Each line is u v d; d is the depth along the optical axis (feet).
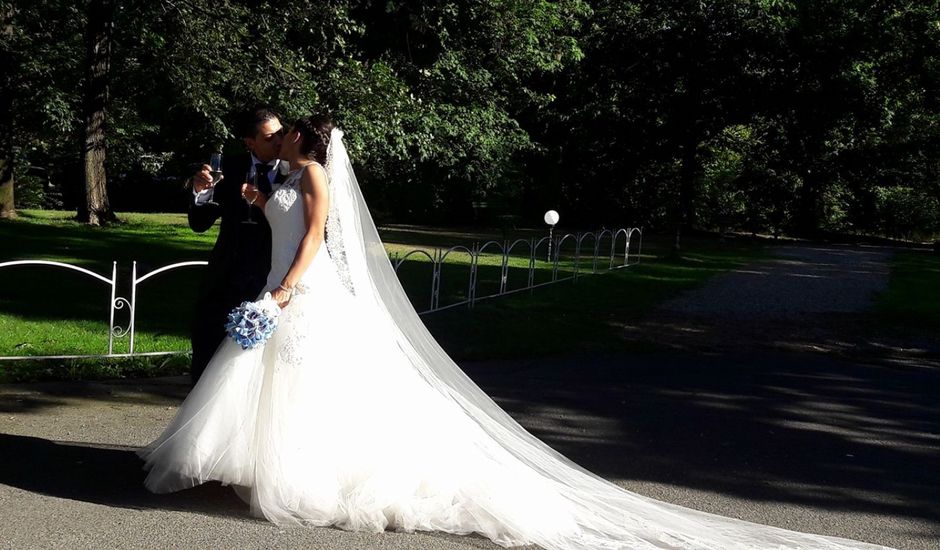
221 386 14.43
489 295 41.45
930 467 18.98
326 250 14.99
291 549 12.62
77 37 70.49
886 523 15.44
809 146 89.66
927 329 38.65
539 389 24.62
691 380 26.71
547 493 14.38
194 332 15.99
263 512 13.73
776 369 29.07
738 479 17.54
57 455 16.46
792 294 49.16
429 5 64.44
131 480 15.28
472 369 26.94
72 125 71.46
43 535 12.60
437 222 98.73
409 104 58.23
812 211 110.73
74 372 22.81
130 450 17.07
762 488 17.06
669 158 91.81
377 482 13.89
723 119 68.64
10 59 65.98
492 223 102.58
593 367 28.12
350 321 14.75
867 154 104.83
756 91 68.13
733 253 76.84
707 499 16.25
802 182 106.11
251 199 15.34
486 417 16.06
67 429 18.25
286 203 14.74
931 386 27.53
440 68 68.28
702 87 65.67
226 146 69.87
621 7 68.28
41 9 68.13
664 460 18.56
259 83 54.39
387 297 15.78
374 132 54.75
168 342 26.84
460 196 98.84
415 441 14.29
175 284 38.47
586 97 88.89
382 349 14.90
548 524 13.73
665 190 104.01
